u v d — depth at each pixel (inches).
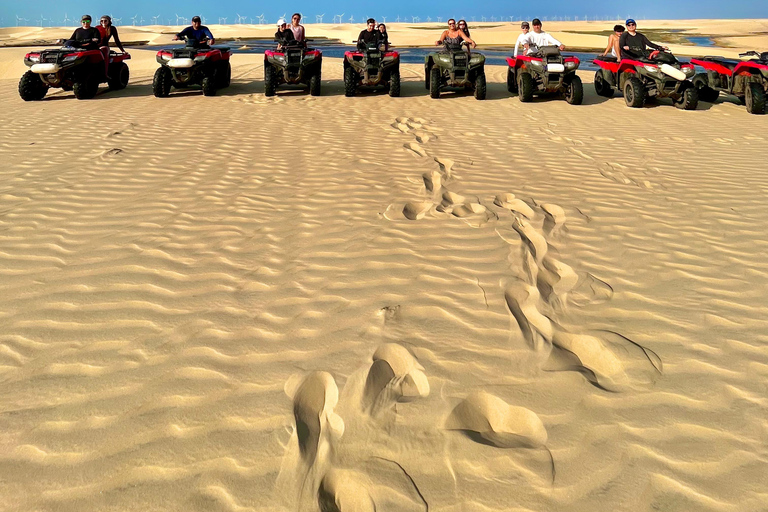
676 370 90.2
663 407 81.4
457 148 254.7
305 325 104.3
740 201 177.5
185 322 105.5
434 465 70.8
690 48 1401.3
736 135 285.6
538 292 116.1
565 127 307.6
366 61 393.4
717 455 72.2
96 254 136.6
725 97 419.5
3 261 132.5
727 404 82.0
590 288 118.3
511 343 97.6
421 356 93.8
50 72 377.7
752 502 65.0
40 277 124.2
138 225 157.0
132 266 129.8
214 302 113.1
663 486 67.4
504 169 216.8
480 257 133.6
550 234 148.7
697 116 341.7
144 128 300.0
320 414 81.4
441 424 77.9
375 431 76.5
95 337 100.5
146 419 79.7
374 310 109.4
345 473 69.9
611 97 422.6
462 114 347.6
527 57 387.5
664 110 364.5
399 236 147.6
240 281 122.4
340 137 279.1
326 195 184.4
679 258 133.9
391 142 267.0
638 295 115.4
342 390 84.8
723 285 120.0
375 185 195.2
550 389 85.1
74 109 364.2
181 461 71.9
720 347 96.7
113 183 199.2
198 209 170.9
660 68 349.4
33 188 191.9
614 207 171.2
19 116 335.6
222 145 261.1
